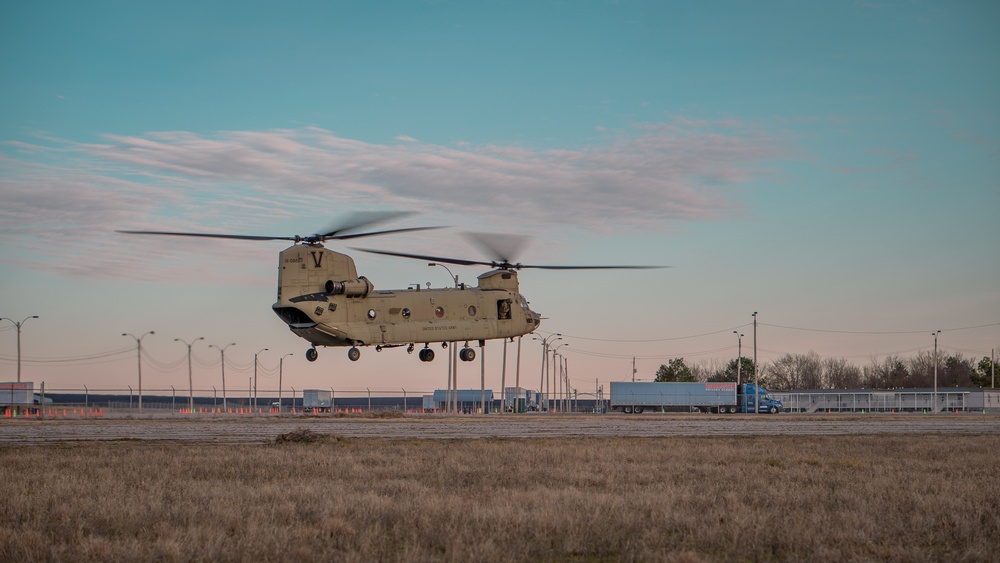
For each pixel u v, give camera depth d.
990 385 182.75
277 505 20.16
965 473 29.17
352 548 15.46
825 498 21.89
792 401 135.50
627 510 19.52
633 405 121.81
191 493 22.34
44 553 15.09
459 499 20.86
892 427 66.56
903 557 14.99
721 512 19.39
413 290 46.00
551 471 28.61
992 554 15.44
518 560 14.78
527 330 49.00
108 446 41.09
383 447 39.44
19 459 32.56
